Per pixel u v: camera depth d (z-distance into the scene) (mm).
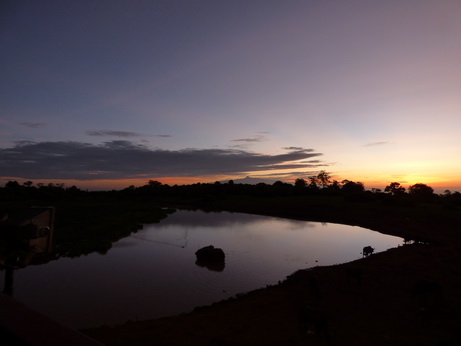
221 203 107125
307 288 19125
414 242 41625
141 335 12305
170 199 129250
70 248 32781
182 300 18766
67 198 123625
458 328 12820
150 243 37438
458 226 48719
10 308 1718
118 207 90250
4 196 105438
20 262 2275
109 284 21688
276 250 34688
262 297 17703
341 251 35156
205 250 29000
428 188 105812
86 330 13164
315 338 11859
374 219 61656
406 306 15609
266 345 11211
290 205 89688
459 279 20625
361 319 13945
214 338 11742
